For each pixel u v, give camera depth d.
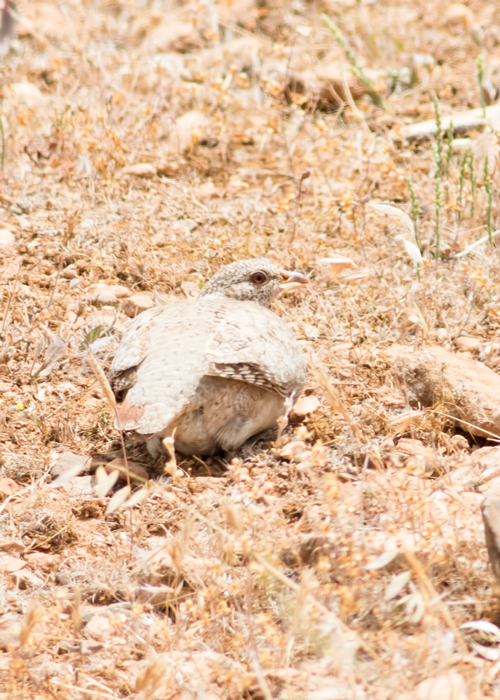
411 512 11.71
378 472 13.63
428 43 35.03
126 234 22.00
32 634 10.50
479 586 11.06
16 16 24.38
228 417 14.15
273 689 9.91
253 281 16.64
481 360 17.34
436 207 20.52
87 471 14.53
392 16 37.88
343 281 20.17
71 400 16.34
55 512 13.29
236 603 11.10
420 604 9.62
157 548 12.48
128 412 13.21
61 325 18.52
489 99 29.02
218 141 27.83
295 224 22.00
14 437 15.22
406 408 15.63
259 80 31.31
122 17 38.50
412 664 9.80
